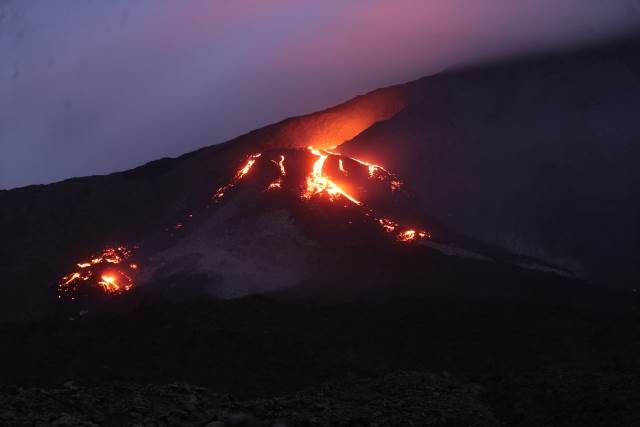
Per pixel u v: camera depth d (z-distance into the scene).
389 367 42.59
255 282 89.19
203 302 52.41
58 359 41.06
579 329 49.56
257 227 101.62
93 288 93.75
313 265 91.38
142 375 38.84
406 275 85.31
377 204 110.06
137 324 47.56
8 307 93.31
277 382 39.12
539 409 28.91
